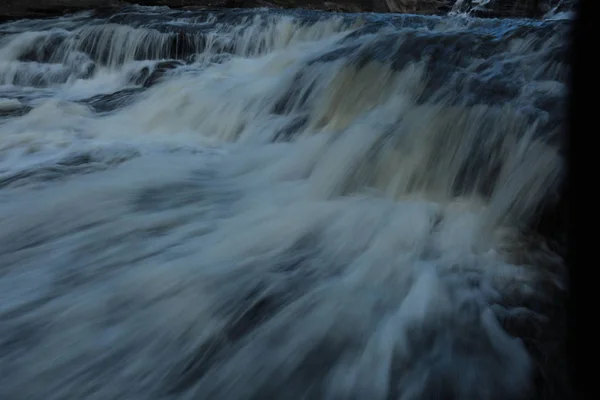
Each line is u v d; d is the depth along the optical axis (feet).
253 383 7.55
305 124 18.79
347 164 14.30
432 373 7.46
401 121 15.07
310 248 10.96
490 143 13.28
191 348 8.18
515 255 10.53
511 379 7.30
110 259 10.61
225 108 21.12
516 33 19.29
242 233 11.65
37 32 32.73
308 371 7.66
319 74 20.07
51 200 13.28
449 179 13.52
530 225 11.45
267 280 9.78
